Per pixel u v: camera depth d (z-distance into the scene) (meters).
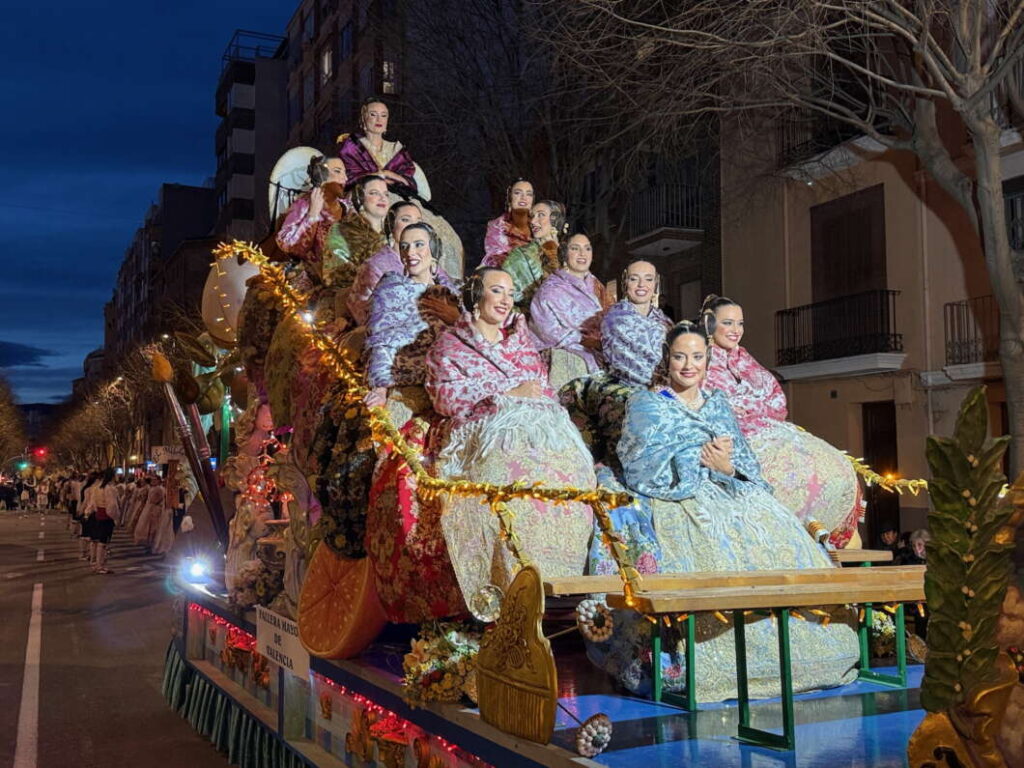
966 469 1.90
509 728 2.98
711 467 4.11
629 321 4.46
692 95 15.33
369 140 6.96
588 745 2.74
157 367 8.23
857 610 4.02
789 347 19.38
